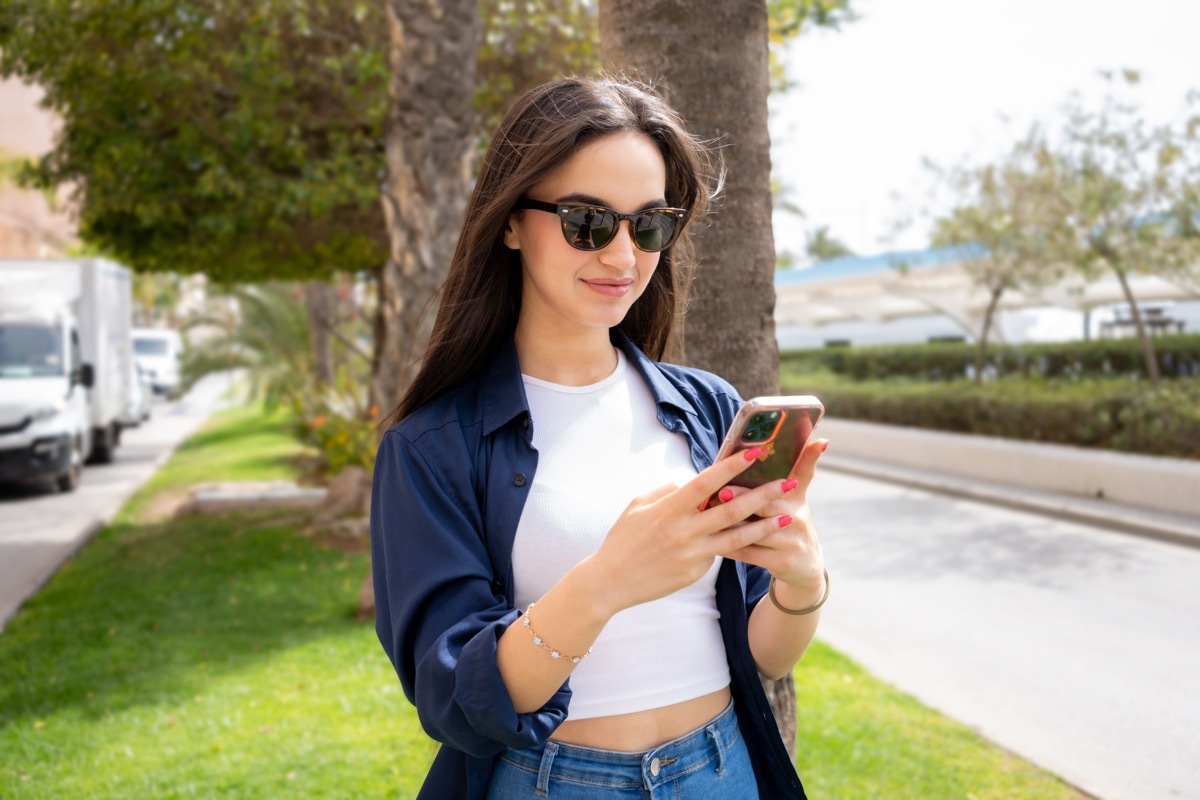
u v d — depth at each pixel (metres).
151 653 5.54
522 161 1.30
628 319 1.68
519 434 1.37
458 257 1.42
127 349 17.12
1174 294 16.19
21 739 4.23
